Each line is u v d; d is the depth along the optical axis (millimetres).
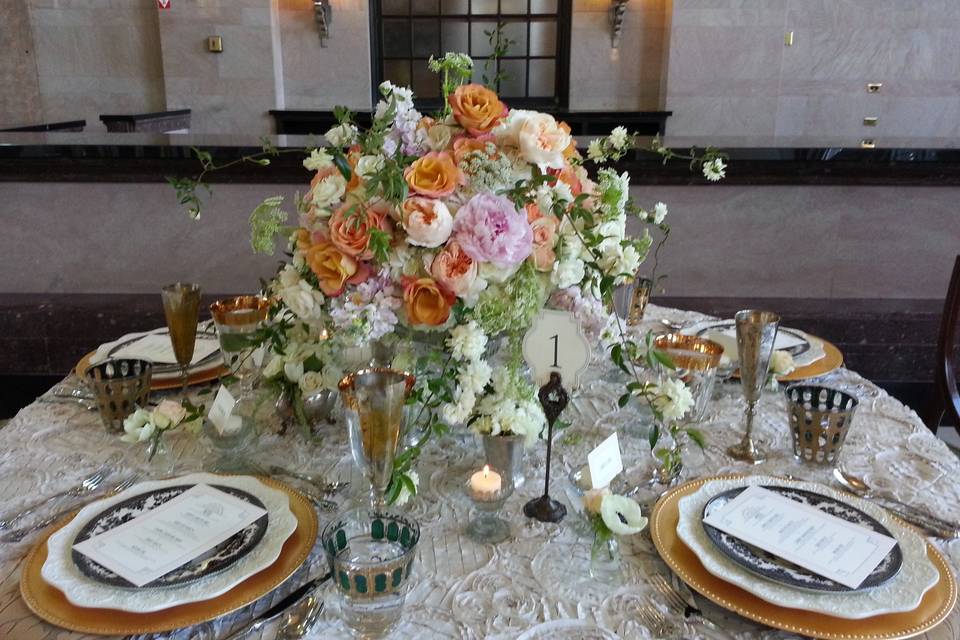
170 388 1261
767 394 1282
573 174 1035
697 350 1081
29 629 689
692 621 726
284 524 836
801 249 2260
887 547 798
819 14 5254
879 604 719
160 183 2211
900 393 2213
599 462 826
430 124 997
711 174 1555
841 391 1045
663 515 883
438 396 941
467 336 885
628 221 2221
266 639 695
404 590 703
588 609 746
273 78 5402
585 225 962
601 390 1322
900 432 1156
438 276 865
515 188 916
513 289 903
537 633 712
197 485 915
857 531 827
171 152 2045
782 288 2297
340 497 952
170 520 837
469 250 846
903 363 2188
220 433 1026
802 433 1037
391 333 987
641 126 5375
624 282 1102
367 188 840
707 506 872
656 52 5516
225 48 5348
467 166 898
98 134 2332
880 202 2213
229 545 794
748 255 2270
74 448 1094
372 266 909
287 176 2107
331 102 5562
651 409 1053
